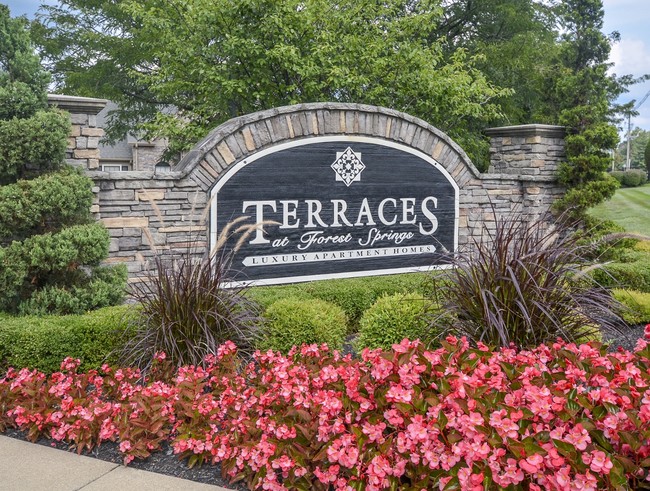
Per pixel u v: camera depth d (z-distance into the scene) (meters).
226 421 3.38
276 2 9.87
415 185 7.54
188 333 4.25
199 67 10.45
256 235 6.49
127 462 3.18
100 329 4.61
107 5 16.12
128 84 17.25
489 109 11.92
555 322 3.86
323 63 10.08
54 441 3.54
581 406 2.69
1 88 5.12
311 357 3.82
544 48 15.09
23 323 4.62
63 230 5.03
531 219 5.81
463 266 4.27
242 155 6.42
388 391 2.81
